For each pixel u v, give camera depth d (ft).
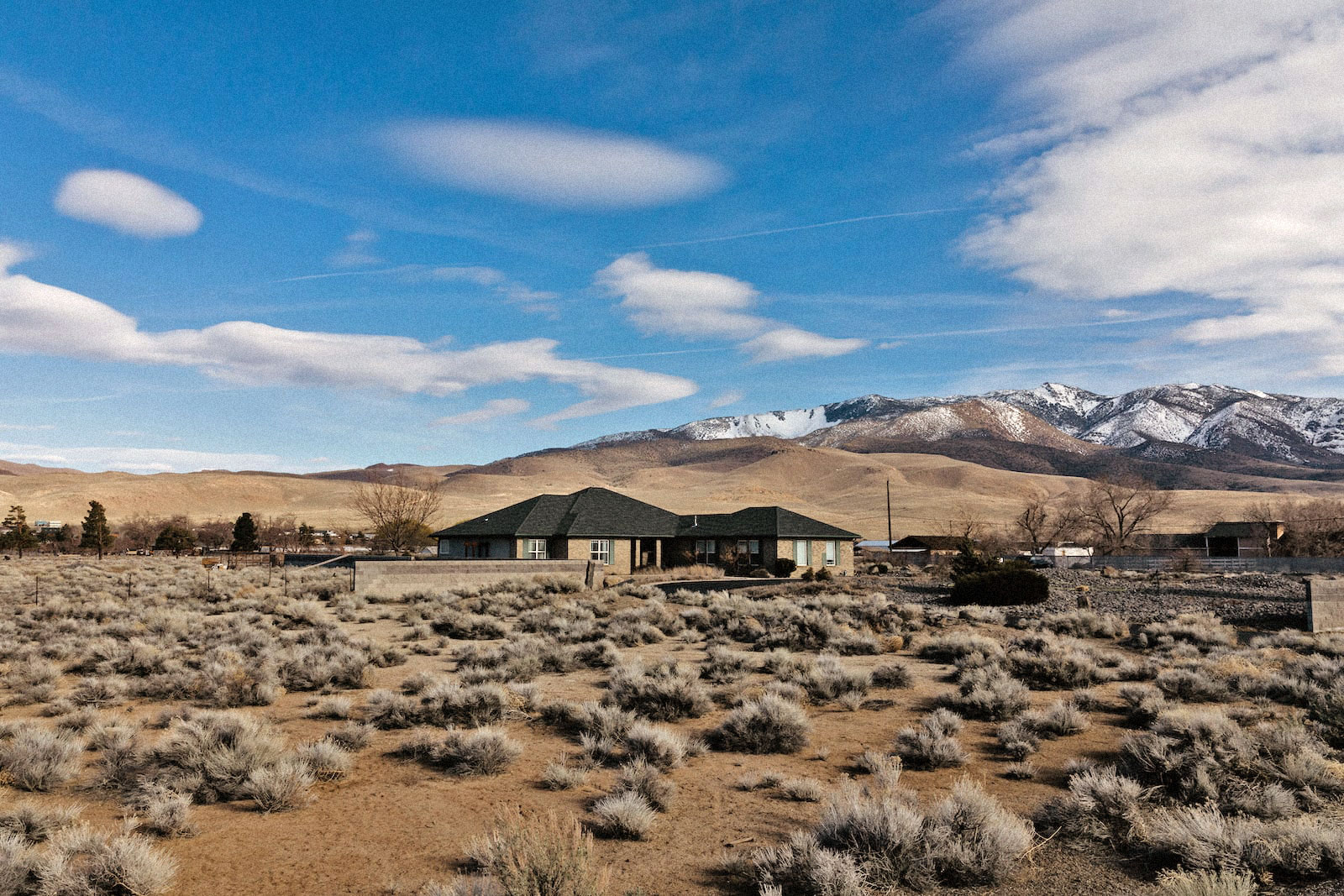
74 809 28.45
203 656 60.23
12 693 50.24
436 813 29.48
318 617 85.51
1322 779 29.35
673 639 77.20
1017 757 36.22
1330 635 78.13
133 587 122.52
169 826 27.30
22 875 22.58
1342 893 20.22
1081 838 25.77
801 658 60.90
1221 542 336.90
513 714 44.06
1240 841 22.80
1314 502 393.70
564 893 19.71
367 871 24.27
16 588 119.55
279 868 24.53
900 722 43.47
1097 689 52.47
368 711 43.65
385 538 269.03
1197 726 33.96
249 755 33.30
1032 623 87.35
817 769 35.06
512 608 101.60
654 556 214.90
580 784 32.53
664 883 23.20
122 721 41.24
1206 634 75.56
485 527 197.16
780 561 189.78
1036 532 351.67
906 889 22.13
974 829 24.57
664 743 35.58
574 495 208.54
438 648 68.54
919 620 88.84
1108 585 158.30
